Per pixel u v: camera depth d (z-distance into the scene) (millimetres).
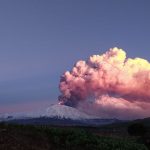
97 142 36906
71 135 36438
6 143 29531
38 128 36125
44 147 32250
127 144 41594
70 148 34000
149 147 48062
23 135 32875
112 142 39156
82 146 35250
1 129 32500
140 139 52844
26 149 29812
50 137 34906
